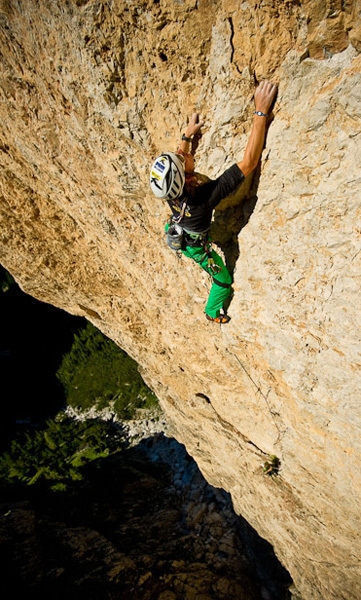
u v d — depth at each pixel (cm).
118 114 369
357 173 287
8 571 825
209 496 1098
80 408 1612
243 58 290
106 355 1611
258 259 380
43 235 665
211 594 832
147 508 1124
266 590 886
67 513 1100
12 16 350
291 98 291
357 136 278
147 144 383
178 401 798
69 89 379
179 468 1249
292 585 820
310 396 419
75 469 1268
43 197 586
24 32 358
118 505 1130
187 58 308
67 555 895
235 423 625
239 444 641
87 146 429
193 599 812
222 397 608
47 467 1270
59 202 573
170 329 612
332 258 329
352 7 236
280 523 679
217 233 396
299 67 276
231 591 841
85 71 350
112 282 673
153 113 356
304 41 263
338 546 579
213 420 685
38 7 326
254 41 279
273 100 300
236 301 428
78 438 1425
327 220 318
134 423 1469
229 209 372
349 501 479
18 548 883
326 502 525
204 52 300
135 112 362
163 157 294
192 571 882
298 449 500
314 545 633
